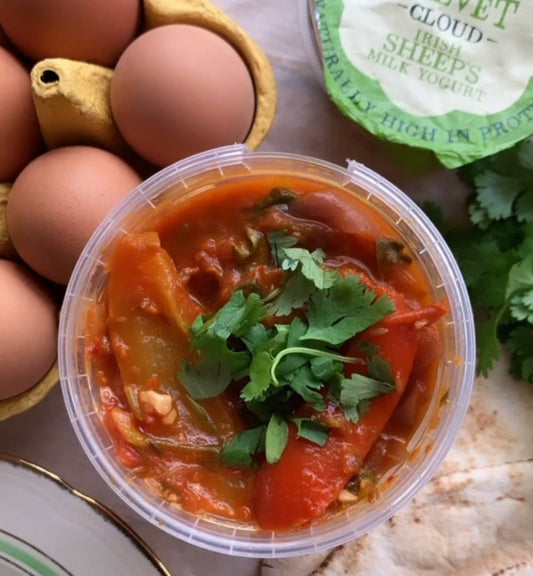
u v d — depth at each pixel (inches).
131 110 11.2
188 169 11.4
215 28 11.9
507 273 12.6
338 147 13.4
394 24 11.8
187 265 11.6
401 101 11.9
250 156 11.6
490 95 11.9
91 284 11.5
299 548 11.2
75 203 11.1
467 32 11.8
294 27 13.3
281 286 11.1
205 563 13.2
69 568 12.7
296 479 10.8
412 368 11.4
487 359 12.6
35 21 11.0
